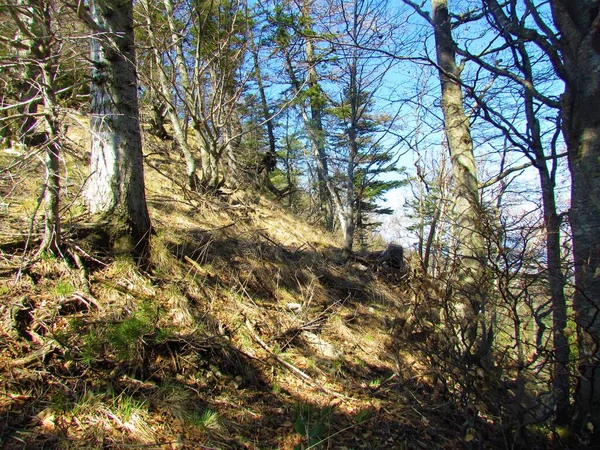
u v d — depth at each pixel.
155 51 7.46
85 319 4.09
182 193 8.44
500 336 3.56
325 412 4.14
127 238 5.12
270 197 12.29
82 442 2.94
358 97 9.06
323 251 9.37
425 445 3.74
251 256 6.86
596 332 2.97
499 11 3.57
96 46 4.93
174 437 3.25
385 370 5.64
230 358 4.54
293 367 4.87
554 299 3.20
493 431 3.37
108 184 5.05
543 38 3.34
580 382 3.12
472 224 4.41
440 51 5.45
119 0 4.94
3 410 3.02
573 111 3.14
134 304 4.54
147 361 3.97
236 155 12.58
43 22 3.93
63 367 3.55
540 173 3.83
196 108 8.12
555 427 3.25
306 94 9.77
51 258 4.49
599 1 3.02
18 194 5.64
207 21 7.93
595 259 2.99
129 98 5.11
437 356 3.38
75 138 8.16
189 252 6.16
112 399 3.38
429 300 3.46
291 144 18.47
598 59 3.01
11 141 6.48
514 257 3.12
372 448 3.70
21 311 3.90
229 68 8.45
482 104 3.64
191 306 5.02
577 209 3.11
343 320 6.54
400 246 9.49
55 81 4.36
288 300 6.53
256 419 3.84
